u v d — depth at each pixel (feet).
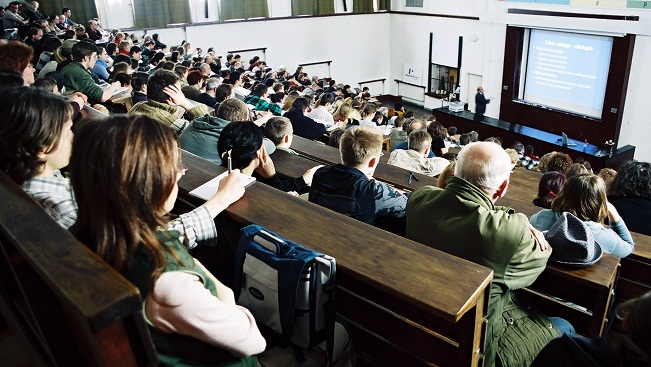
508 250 5.49
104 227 3.13
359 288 5.27
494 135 42.80
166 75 10.92
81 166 3.11
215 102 18.74
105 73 20.93
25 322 4.18
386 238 5.15
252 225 5.19
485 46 46.39
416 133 15.17
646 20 34.53
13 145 4.61
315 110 22.95
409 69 57.62
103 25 42.27
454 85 53.57
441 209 5.94
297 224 5.41
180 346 3.55
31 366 5.01
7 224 3.01
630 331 3.30
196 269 3.55
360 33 56.75
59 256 2.63
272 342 5.19
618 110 37.96
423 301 4.21
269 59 51.49
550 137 39.55
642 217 10.31
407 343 5.18
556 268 6.50
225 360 3.76
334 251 4.94
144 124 3.20
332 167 7.20
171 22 44.78
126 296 2.28
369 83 59.77
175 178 3.35
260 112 16.49
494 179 6.04
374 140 7.20
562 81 41.32
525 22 41.63
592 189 7.68
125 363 2.41
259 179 8.66
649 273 8.25
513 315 6.34
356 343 5.65
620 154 36.45
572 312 6.95
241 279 5.07
